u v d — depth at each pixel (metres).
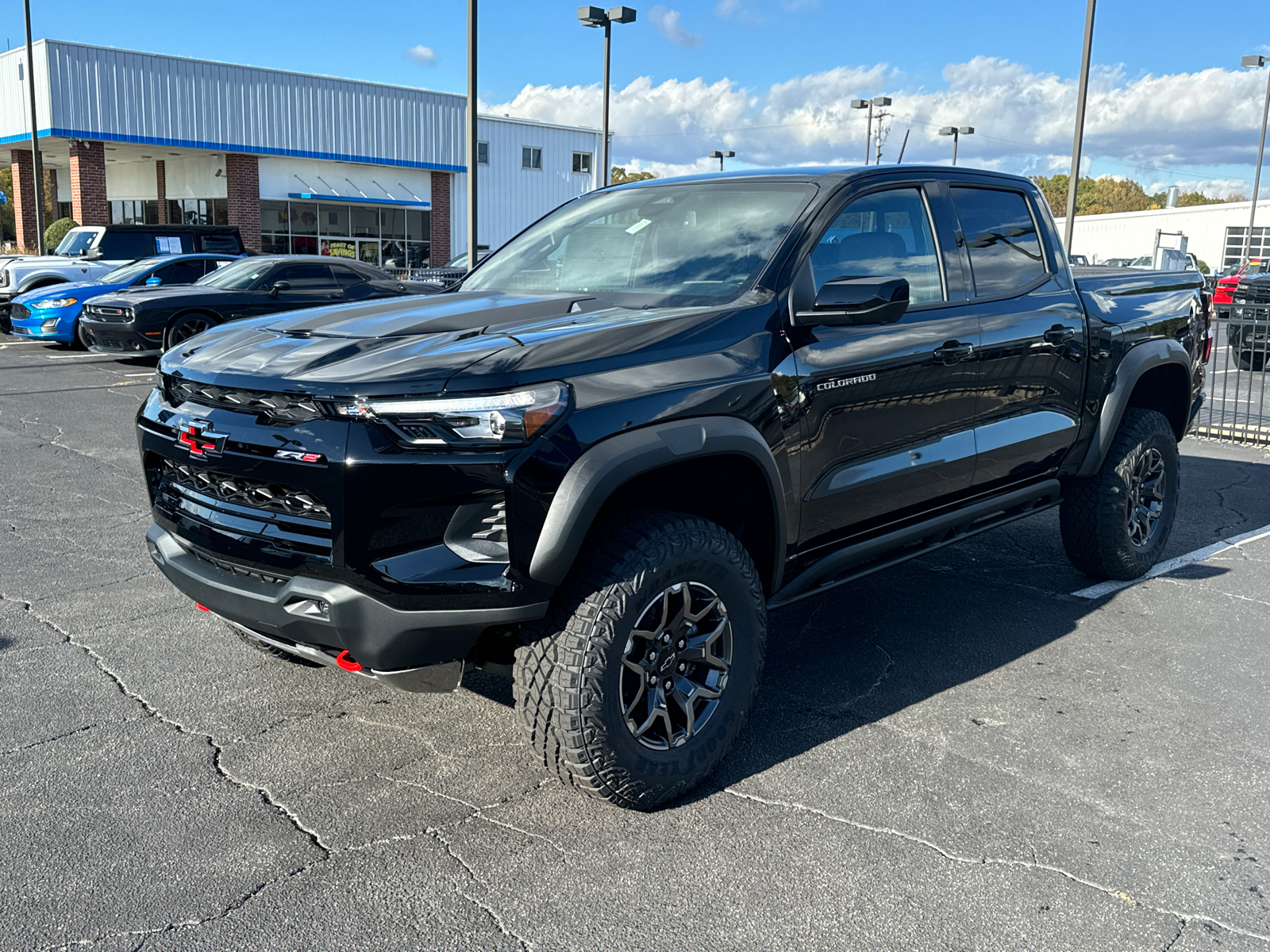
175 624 4.39
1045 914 2.49
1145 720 3.56
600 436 2.68
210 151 31.41
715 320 3.09
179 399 3.05
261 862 2.67
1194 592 4.96
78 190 29.44
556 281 3.80
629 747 2.82
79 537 5.67
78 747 3.29
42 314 14.24
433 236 37.22
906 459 3.65
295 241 34.22
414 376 2.57
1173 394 5.38
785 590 3.38
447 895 2.54
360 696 3.72
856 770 3.20
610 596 2.73
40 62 27.72
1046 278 4.43
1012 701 3.71
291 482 2.63
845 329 3.42
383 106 34.47
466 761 3.24
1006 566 5.36
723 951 2.34
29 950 2.32
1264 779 3.17
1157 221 53.69
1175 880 2.64
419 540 2.59
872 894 2.56
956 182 4.10
